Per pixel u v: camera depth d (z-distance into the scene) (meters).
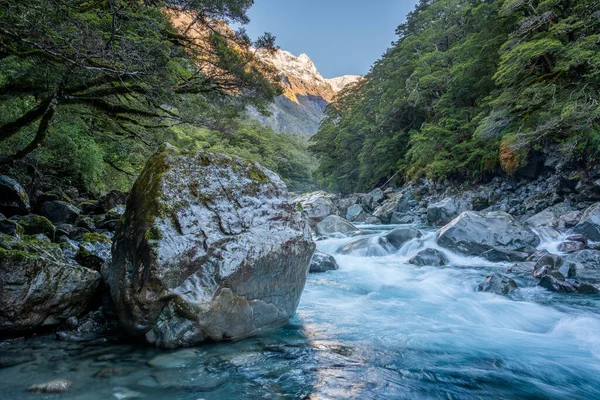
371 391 2.69
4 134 8.09
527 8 18.77
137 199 3.83
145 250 3.25
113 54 5.91
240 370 2.92
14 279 3.25
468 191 21.41
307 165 73.81
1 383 2.56
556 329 4.45
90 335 3.54
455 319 4.83
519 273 7.59
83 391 2.48
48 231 6.23
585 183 14.98
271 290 3.94
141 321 3.23
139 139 15.40
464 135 24.55
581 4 15.68
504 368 3.24
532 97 15.83
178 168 3.85
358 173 45.91
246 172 4.30
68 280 3.66
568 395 2.77
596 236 10.70
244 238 3.74
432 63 29.55
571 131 15.05
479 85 24.22
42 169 12.95
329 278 7.53
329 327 4.28
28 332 3.50
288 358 3.22
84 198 14.66
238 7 9.89
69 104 9.18
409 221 21.89
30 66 6.69
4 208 7.39
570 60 14.14
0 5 4.63
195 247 3.39
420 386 2.82
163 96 9.04
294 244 4.13
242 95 11.63
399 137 36.69
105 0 5.76
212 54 10.62
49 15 4.85
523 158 18.30
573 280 6.57
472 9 23.78
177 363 2.98
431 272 8.19
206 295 3.34
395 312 5.11
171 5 9.52
